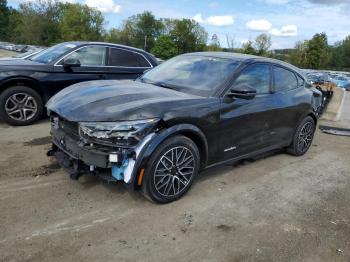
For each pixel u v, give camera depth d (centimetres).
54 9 7762
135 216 361
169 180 380
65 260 288
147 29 10119
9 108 623
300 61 8844
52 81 653
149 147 352
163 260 299
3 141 548
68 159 383
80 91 413
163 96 392
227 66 459
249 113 455
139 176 354
